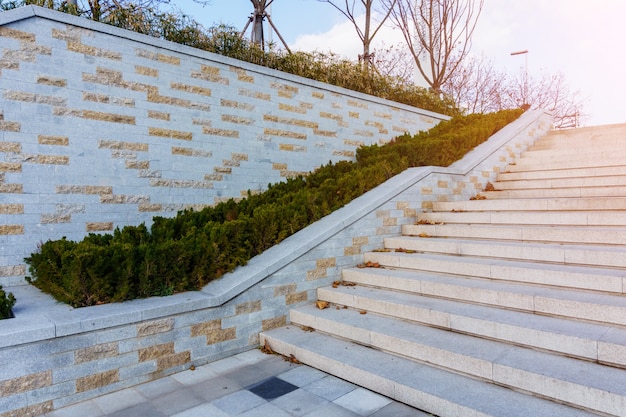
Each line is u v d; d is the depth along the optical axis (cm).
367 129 947
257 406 313
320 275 502
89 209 549
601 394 249
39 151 510
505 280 424
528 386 282
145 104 605
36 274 423
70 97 536
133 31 597
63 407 315
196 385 351
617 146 798
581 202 545
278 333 437
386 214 597
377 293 464
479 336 355
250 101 733
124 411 310
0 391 288
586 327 321
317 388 341
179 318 378
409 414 294
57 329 309
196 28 700
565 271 386
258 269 442
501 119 977
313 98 835
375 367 343
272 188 689
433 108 1169
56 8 561
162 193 621
